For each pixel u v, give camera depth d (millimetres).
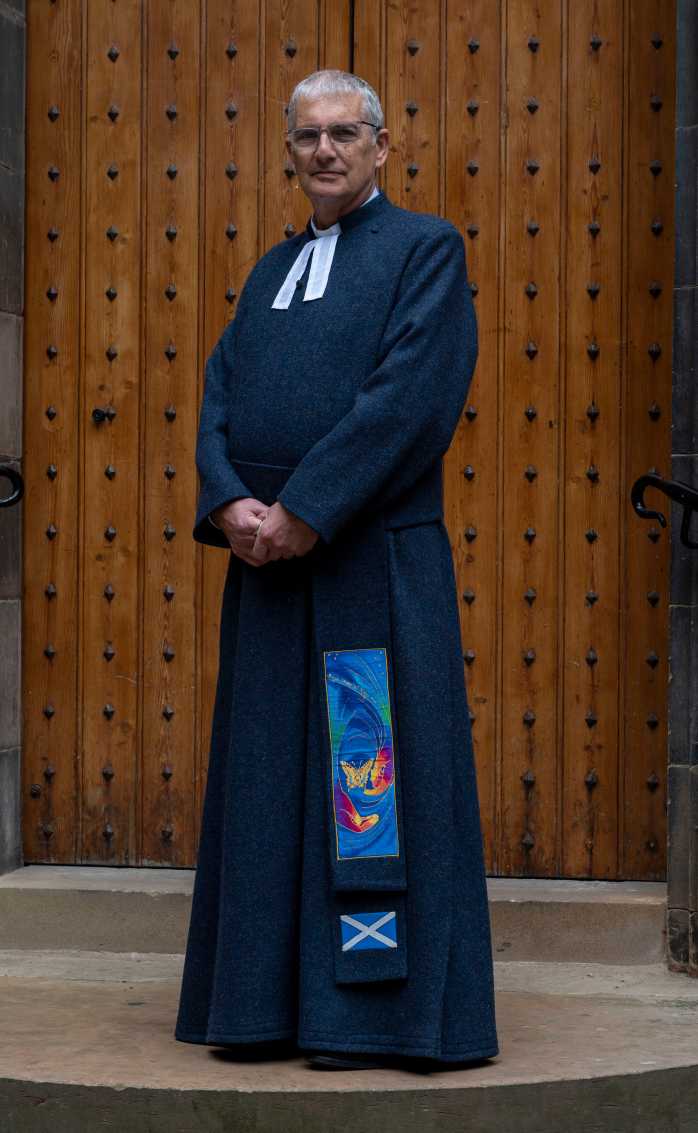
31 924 5184
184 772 5465
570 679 5305
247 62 5453
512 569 5336
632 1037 4160
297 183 5441
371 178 3947
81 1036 4125
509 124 5336
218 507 3861
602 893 5109
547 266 5316
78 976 4859
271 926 3809
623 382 5281
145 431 5492
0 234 5355
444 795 3791
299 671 3857
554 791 5312
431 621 3848
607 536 5293
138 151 5496
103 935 5160
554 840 5309
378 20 5395
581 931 5012
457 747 3863
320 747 3822
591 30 5289
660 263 5266
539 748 5316
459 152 5363
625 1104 3789
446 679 3850
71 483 5516
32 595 5535
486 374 5344
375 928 3756
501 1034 4191
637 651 5277
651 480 4691
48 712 5520
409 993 3748
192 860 5457
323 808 3809
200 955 4008
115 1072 3770
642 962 4992
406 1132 3654
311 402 3824
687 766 4871
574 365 5305
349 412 3756
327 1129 3631
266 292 4043
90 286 5512
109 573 5500
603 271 5293
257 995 3789
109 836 5492
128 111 5500
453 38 5363
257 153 5453
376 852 3762
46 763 5523
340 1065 3791
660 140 5262
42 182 5527
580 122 5301
